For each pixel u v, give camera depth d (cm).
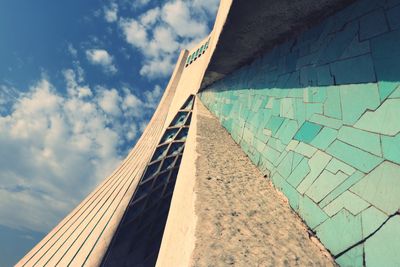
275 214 307
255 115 562
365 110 268
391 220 206
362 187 245
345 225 248
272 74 547
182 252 216
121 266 1683
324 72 359
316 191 303
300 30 485
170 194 2030
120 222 1564
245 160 499
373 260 209
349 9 355
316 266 229
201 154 448
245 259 204
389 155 226
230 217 262
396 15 263
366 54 287
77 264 1239
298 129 383
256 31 552
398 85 236
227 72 916
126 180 1889
